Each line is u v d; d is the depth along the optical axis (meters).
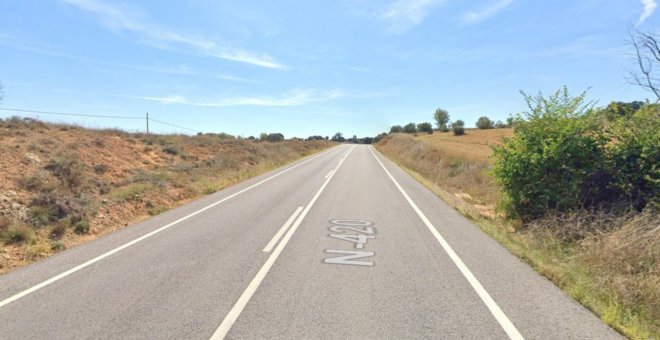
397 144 56.66
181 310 4.43
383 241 7.54
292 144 49.16
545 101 9.68
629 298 4.74
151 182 13.41
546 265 5.95
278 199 12.68
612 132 8.68
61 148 13.73
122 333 3.91
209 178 17.22
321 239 7.66
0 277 5.55
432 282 5.34
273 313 4.36
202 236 7.87
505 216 10.28
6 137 13.05
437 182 19.61
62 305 4.57
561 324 4.11
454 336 3.85
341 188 15.45
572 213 8.15
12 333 3.91
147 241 7.49
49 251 7.06
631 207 7.57
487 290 5.05
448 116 125.94
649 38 8.30
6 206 8.38
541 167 9.16
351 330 3.97
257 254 6.63
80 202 9.62
